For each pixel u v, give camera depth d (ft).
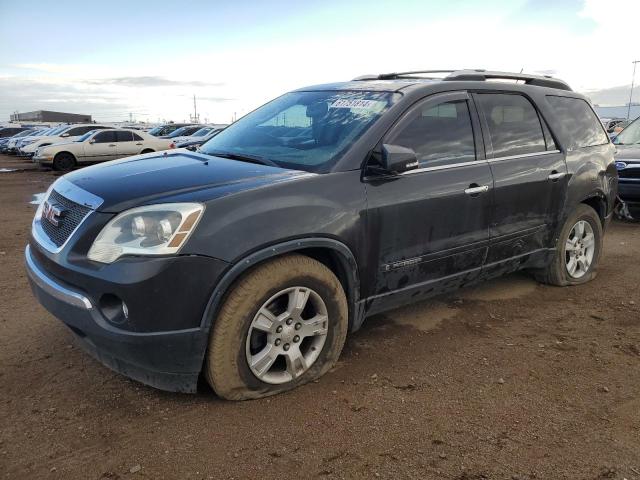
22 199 38.83
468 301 15.67
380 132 11.50
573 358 12.14
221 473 8.18
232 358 9.57
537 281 17.26
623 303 15.65
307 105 13.67
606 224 17.95
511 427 9.43
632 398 10.46
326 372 11.13
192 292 8.95
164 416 9.62
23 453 8.59
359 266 11.02
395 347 12.59
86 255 9.25
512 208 13.94
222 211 9.23
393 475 8.16
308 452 8.69
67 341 12.66
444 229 12.37
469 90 13.55
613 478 8.15
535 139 15.07
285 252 9.86
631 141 29.25
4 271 18.49
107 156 70.95
